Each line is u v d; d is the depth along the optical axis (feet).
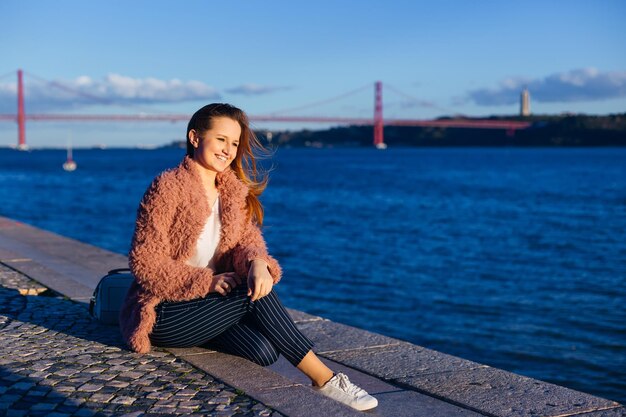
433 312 27.30
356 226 60.59
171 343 10.09
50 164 306.76
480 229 58.44
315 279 34.12
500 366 20.56
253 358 9.77
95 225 61.62
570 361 20.86
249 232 10.17
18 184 140.26
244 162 10.43
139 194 108.78
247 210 10.22
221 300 9.75
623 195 102.01
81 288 15.97
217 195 10.15
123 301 10.67
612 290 31.83
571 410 9.27
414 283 33.32
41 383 8.79
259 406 8.30
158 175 9.87
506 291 31.63
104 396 8.42
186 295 9.58
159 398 8.43
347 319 26.09
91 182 150.10
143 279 9.67
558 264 39.63
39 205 85.15
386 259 41.06
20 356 9.98
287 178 163.73
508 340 23.31
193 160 9.98
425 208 81.25
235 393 8.73
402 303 28.84
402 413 9.18
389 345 12.57
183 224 9.73
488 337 23.71
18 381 8.84
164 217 9.66
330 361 11.70
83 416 7.76
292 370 11.19
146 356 10.13
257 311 9.61
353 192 112.57
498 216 70.64
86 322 12.33
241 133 10.14
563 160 300.20
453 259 41.34
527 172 188.96
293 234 54.03
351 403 9.15
